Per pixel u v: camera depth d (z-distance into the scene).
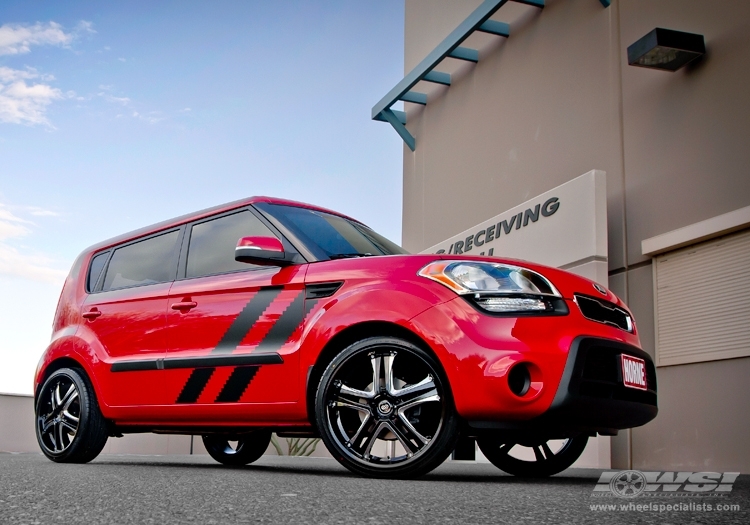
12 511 1.69
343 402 3.01
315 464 4.82
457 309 2.85
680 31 5.75
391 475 2.88
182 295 3.72
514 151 7.99
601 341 2.92
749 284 5.16
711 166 5.52
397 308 2.94
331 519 1.62
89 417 3.96
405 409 2.89
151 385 3.71
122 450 9.45
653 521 1.65
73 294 4.40
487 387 2.73
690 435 5.48
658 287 5.89
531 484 2.74
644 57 5.69
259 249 3.29
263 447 4.55
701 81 5.68
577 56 7.15
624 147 6.42
